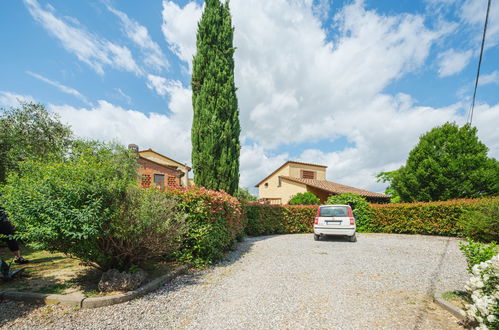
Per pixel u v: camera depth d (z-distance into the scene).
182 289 4.15
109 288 3.66
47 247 3.76
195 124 9.61
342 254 7.25
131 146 18.45
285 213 13.84
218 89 9.73
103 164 4.22
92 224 3.51
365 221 13.58
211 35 10.06
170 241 4.50
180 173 21.47
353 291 4.07
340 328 2.81
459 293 3.77
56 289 3.76
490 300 2.49
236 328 2.84
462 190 14.95
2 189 3.69
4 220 5.04
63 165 3.83
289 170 27.34
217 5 10.50
